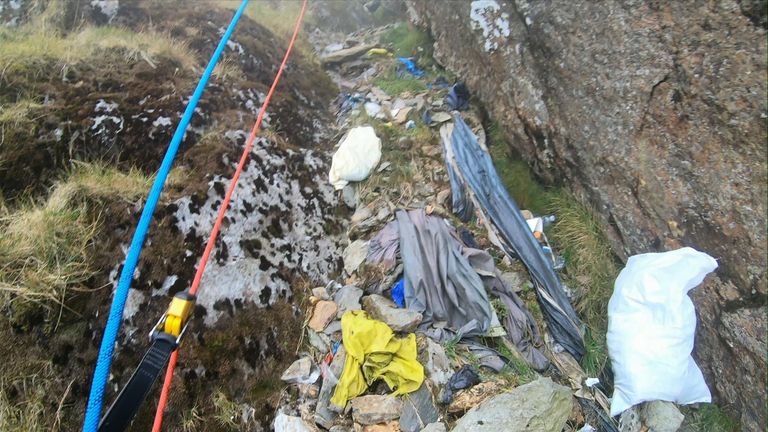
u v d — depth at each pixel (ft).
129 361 6.28
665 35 8.34
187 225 7.61
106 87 9.02
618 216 9.41
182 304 4.23
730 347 7.71
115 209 7.24
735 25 7.38
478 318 7.95
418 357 7.20
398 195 10.14
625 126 9.04
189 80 10.14
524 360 7.75
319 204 9.61
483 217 10.10
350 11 19.85
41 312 5.97
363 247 9.07
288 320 7.75
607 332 8.34
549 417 6.24
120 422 3.82
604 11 9.33
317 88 13.73
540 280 9.16
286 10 18.60
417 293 8.02
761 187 7.22
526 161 11.44
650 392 7.37
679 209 8.34
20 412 5.44
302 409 6.89
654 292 7.81
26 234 6.34
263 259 8.07
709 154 7.85
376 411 6.48
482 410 6.23
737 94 7.38
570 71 10.07
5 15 10.66
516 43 11.43
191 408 6.31
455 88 13.11
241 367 6.94
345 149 10.34
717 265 7.76
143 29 11.62
